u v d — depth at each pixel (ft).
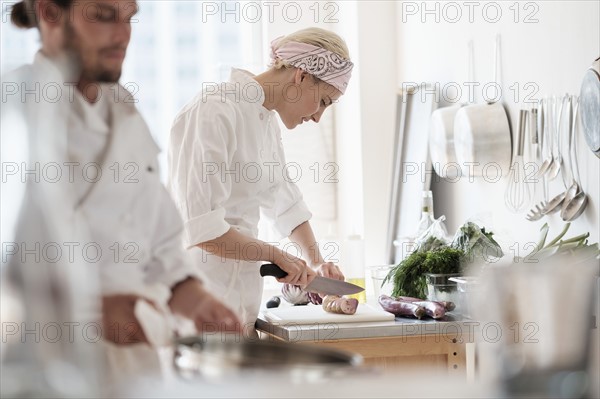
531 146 10.59
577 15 9.52
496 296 3.94
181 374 4.04
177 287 6.05
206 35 15.74
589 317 3.81
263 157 10.14
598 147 8.72
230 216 9.86
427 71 13.92
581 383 3.81
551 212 9.87
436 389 3.74
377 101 15.08
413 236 13.08
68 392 3.87
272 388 3.68
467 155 11.45
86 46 5.57
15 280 4.43
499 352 3.92
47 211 4.68
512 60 11.12
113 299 5.52
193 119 9.59
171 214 6.09
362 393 3.63
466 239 10.13
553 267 3.87
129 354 5.19
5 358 4.11
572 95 9.65
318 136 16.19
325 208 16.26
